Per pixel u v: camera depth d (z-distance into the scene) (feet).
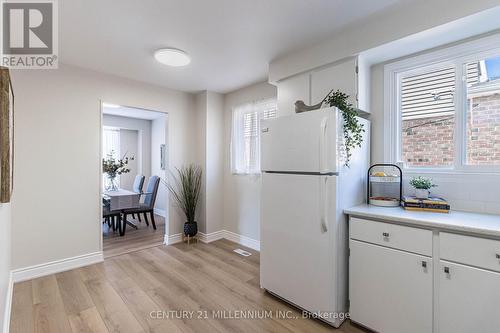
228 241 12.91
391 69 7.43
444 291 4.95
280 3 5.85
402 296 5.46
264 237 7.72
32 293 7.66
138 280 8.59
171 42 7.70
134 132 20.92
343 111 6.43
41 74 8.82
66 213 9.34
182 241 12.89
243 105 12.23
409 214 5.77
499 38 5.74
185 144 13.05
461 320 4.76
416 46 6.55
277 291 7.32
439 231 5.02
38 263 8.76
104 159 17.29
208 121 12.78
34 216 8.69
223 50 8.23
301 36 7.38
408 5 5.97
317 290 6.38
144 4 5.83
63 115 9.27
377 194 7.60
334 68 7.44
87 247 9.82
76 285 8.20
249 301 7.37
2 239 5.53
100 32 7.05
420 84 7.09
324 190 6.19
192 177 13.16
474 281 4.63
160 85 11.93
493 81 6.00
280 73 8.84
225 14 6.27
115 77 10.55
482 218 5.37
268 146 7.57
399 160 7.44
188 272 9.25
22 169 8.45
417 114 7.15
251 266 9.80
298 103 7.63
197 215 13.34
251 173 11.74
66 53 8.39
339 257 6.23
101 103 10.15
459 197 6.35
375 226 5.85
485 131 6.11
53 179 9.07
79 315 6.62
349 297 6.32
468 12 5.21
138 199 14.64
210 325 6.29
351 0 5.75
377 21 6.52
